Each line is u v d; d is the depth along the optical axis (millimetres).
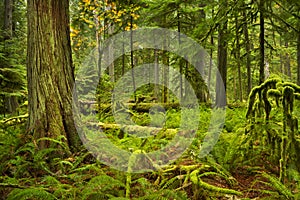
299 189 3457
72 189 3436
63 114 5711
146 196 3193
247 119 4996
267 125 4547
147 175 4227
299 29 7582
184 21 13375
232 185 3979
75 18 11750
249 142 4684
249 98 4832
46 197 3084
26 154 4980
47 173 4469
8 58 12484
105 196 3438
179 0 10398
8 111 13492
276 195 3322
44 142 5320
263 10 6984
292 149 4094
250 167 4480
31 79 5773
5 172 4516
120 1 10688
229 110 8305
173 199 3447
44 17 5766
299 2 6977
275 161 4512
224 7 7566
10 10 14938
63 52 5957
